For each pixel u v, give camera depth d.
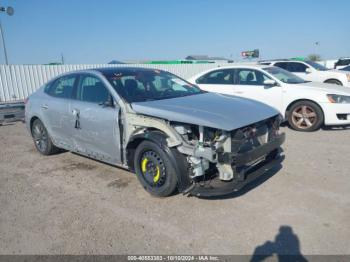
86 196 4.18
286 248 2.90
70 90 5.22
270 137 4.13
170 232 3.24
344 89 7.38
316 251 2.85
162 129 3.76
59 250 3.03
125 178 4.73
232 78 8.38
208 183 3.68
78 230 3.35
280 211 3.55
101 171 5.08
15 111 9.32
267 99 7.77
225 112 3.79
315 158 5.32
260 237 3.09
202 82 8.83
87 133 4.77
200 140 3.51
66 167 5.37
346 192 3.96
